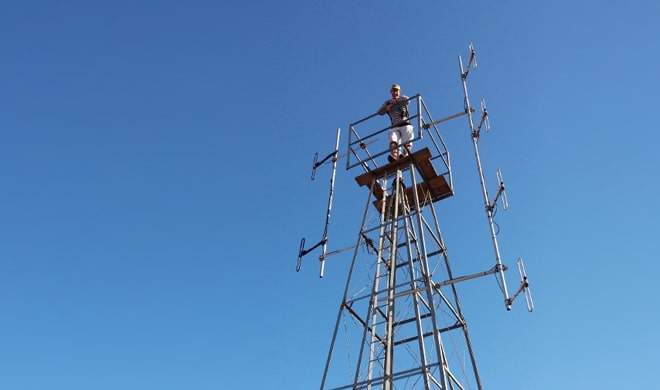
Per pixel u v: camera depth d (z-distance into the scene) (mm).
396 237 20031
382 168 20484
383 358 18312
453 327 18219
